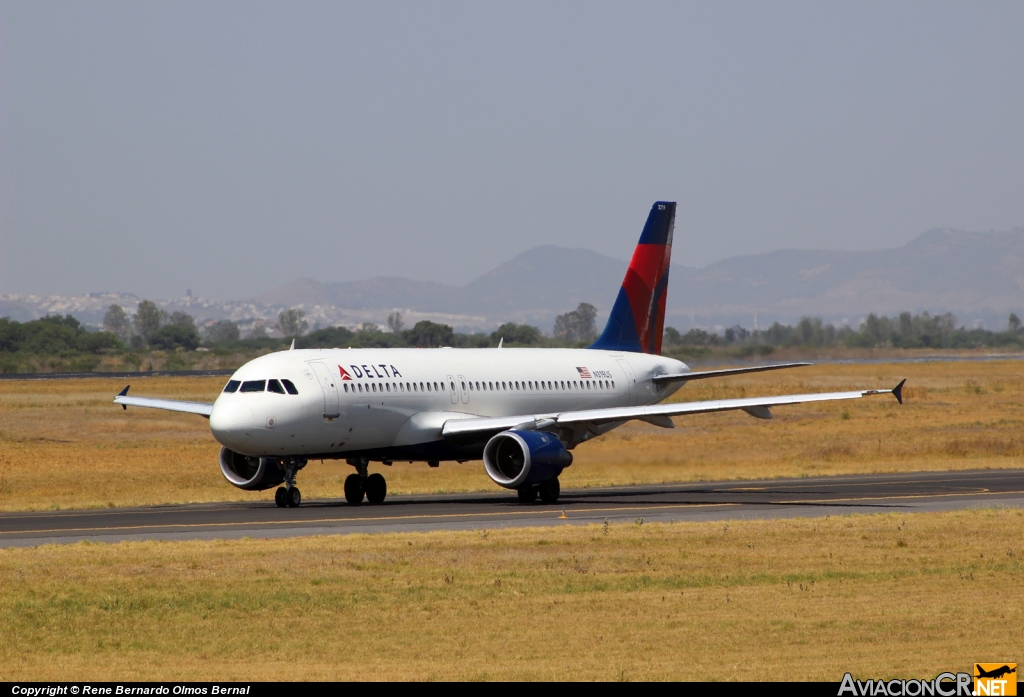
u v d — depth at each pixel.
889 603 78.62
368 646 67.69
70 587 81.69
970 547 101.31
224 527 117.75
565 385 178.50
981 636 69.81
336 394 144.12
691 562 93.25
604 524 116.62
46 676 61.59
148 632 70.62
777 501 144.00
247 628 71.50
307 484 178.62
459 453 159.62
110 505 149.00
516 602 78.50
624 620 73.69
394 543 102.00
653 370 196.25
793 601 79.31
